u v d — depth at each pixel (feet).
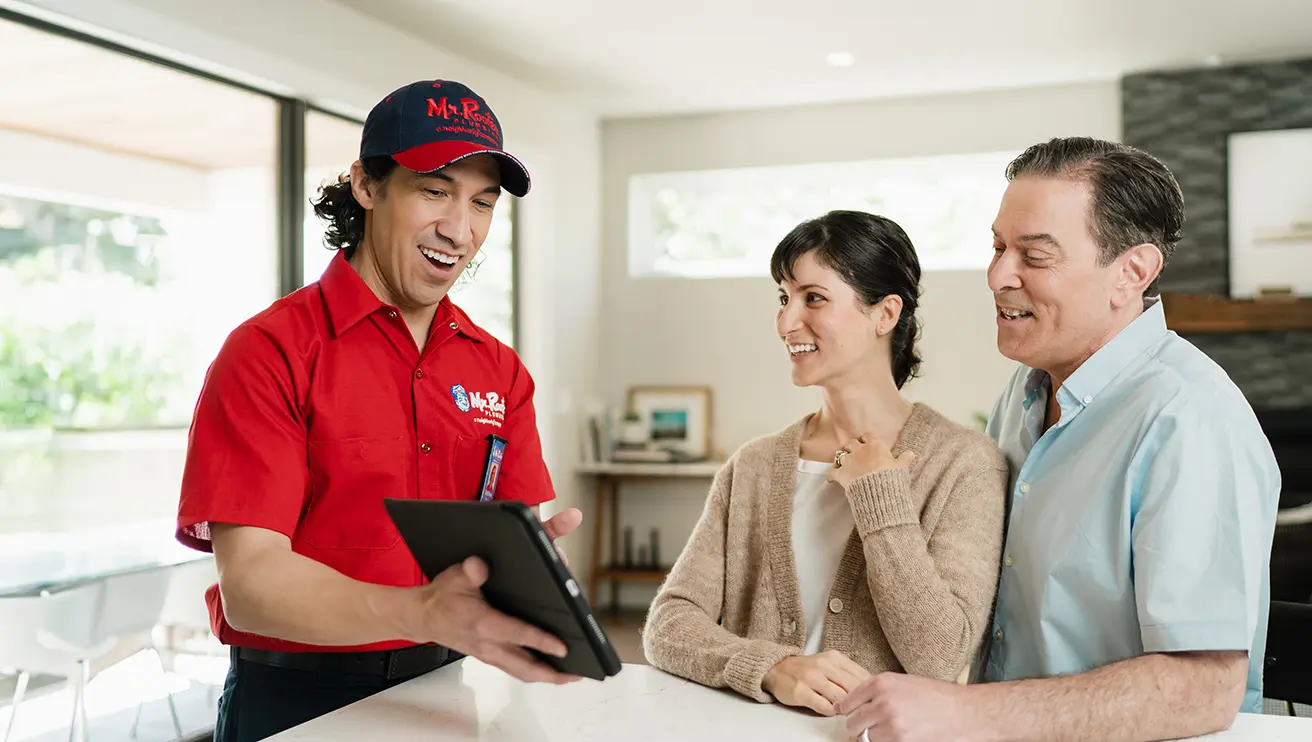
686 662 4.67
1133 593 4.25
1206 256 17.57
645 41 15.76
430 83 4.81
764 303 20.04
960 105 18.85
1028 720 3.68
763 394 20.01
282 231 13.48
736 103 19.53
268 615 3.93
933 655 4.50
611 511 20.42
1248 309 17.24
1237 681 3.84
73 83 10.92
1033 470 4.80
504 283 18.67
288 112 13.58
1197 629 3.84
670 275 20.66
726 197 20.77
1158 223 4.50
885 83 18.17
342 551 4.82
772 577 5.24
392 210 4.82
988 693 3.75
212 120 12.56
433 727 3.92
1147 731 3.73
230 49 12.07
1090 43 16.06
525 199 18.85
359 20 14.23
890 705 3.67
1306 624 5.13
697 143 20.38
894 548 4.65
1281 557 12.66
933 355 19.04
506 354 5.72
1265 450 4.13
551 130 19.04
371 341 4.95
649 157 20.68
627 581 20.51
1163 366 4.42
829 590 5.12
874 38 15.67
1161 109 17.65
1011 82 18.16
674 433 20.27
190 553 10.75
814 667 4.24
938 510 4.95
